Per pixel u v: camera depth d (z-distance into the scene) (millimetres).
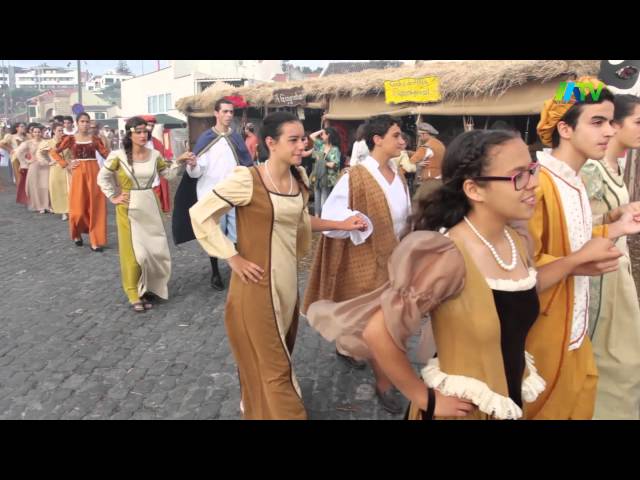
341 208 3445
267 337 2783
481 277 1670
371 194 3400
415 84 10227
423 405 1695
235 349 2877
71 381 3764
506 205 1666
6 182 18438
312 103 13164
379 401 3381
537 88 8477
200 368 3965
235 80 28422
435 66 10742
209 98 17078
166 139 22078
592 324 2916
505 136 1662
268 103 14047
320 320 1929
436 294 1607
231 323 2844
